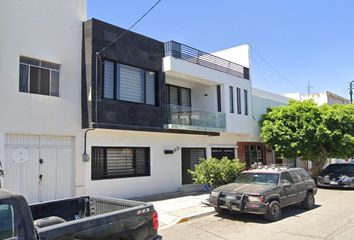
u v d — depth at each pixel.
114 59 14.95
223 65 21.77
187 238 9.21
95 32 14.29
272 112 24.45
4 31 12.08
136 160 16.62
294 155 23.20
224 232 9.75
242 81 23.14
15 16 12.42
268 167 13.66
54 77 13.61
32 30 12.88
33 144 12.84
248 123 23.41
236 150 23.47
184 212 12.41
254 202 10.89
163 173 17.81
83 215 6.79
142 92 16.33
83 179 14.08
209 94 21.62
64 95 13.69
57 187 13.41
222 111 21.17
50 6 13.50
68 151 13.89
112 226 5.16
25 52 12.62
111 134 15.34
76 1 14.42
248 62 24.02
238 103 22.67
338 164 22.23
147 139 17.09
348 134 22.44
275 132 23.02
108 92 14.78
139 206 5.86
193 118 18.62
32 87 12.88
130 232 5.44
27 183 12.54
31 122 12.59
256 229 10.01
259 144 25.84
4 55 12.02
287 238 8.95
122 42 15.39
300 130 22.69
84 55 14.34
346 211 12.98
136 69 16.16
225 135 22.55
